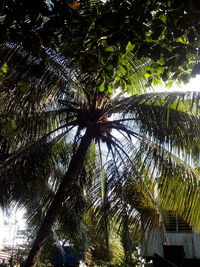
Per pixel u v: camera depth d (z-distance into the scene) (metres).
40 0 3.03
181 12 3.20
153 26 3.38
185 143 6.85
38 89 6.55
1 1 2.99
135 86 7.73
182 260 11.29
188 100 6.87
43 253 11.18
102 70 4.07
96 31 3.48
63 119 8.31
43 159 7.70
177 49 3.63
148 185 7.87
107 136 7.98
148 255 11.70
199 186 7.22
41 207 8.88
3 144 7.12
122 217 7.64
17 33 3.28
